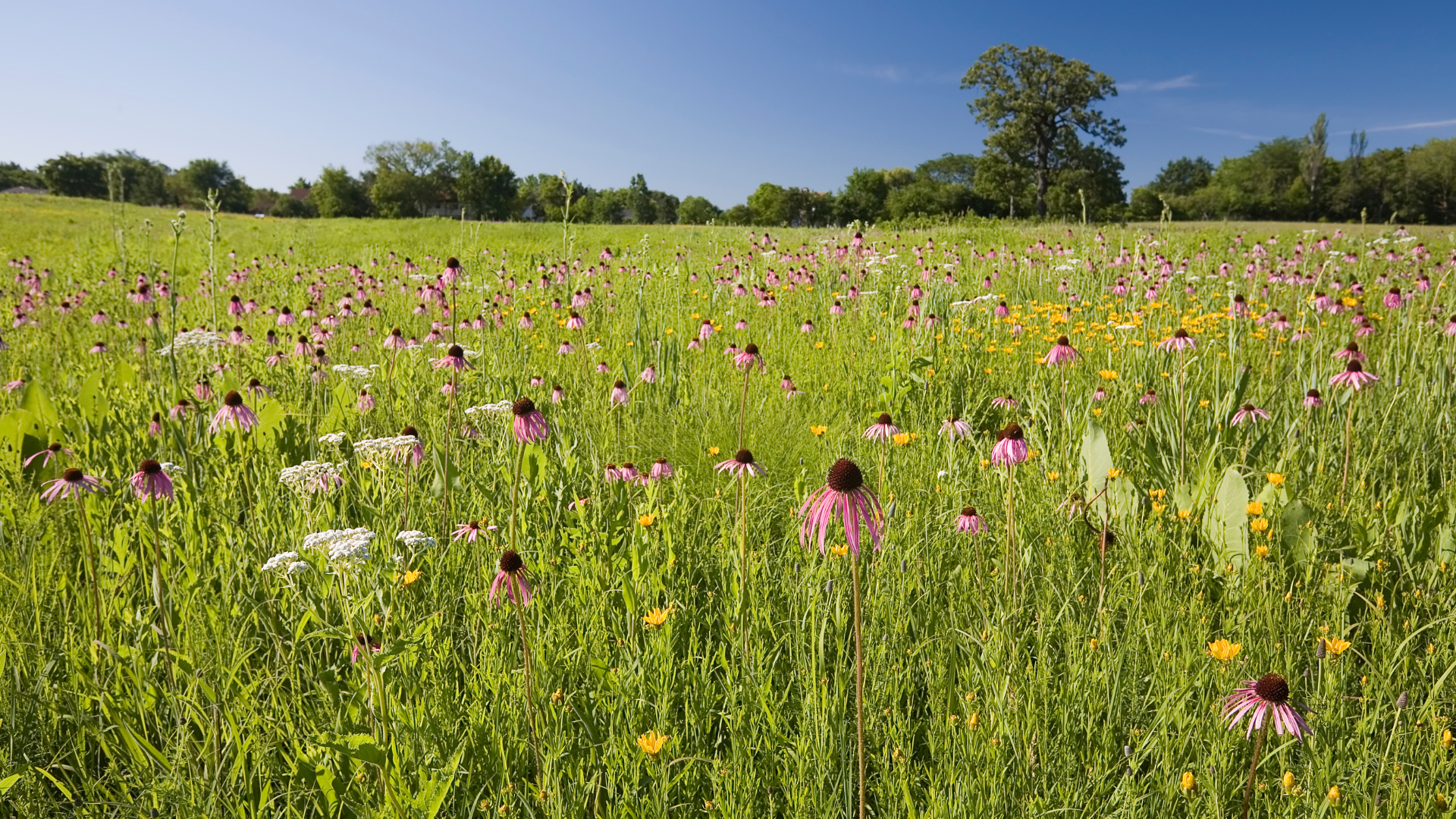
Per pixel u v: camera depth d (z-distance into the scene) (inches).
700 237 829.8
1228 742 84.7
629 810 75.5
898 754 83.8
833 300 343.6
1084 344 260.1
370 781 78.7
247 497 138.8
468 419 188.7
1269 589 113.7
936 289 308.0
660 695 94.0
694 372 244.2
